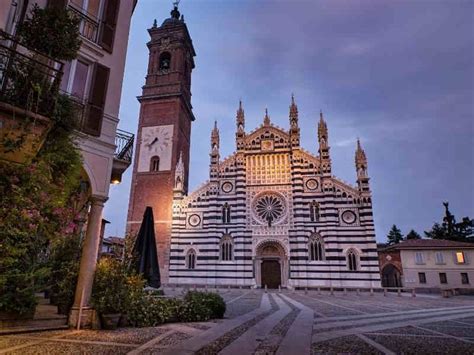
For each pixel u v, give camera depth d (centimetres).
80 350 896
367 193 4669
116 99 1562
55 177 1080
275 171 5150
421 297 3822
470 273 5266
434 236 8500
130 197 5331
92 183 1355
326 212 4719
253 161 5272
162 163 5425
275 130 5369
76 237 1545
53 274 1399
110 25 1628
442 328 1432
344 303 2741
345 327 1415
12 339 996
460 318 1827
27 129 940
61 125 1084
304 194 4903
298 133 5206
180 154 5634
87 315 1228
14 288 1105
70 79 1427
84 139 1359
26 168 934
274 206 5000
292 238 4722
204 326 1355
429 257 5509
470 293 4800
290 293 4006
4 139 916
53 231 1117
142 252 1730
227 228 4931
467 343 1092
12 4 1245
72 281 1343
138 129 5712
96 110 1438
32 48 1038
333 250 4531
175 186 5225
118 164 1666
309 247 4669
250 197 5078
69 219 1245
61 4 1418
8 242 911
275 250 4850
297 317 1738
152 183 5334
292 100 5453
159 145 5541
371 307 2416
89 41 1497
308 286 4422
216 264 4744
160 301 1484
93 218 1342
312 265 4528
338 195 4788
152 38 6347
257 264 4766
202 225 4981
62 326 1184
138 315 1319
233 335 1168
